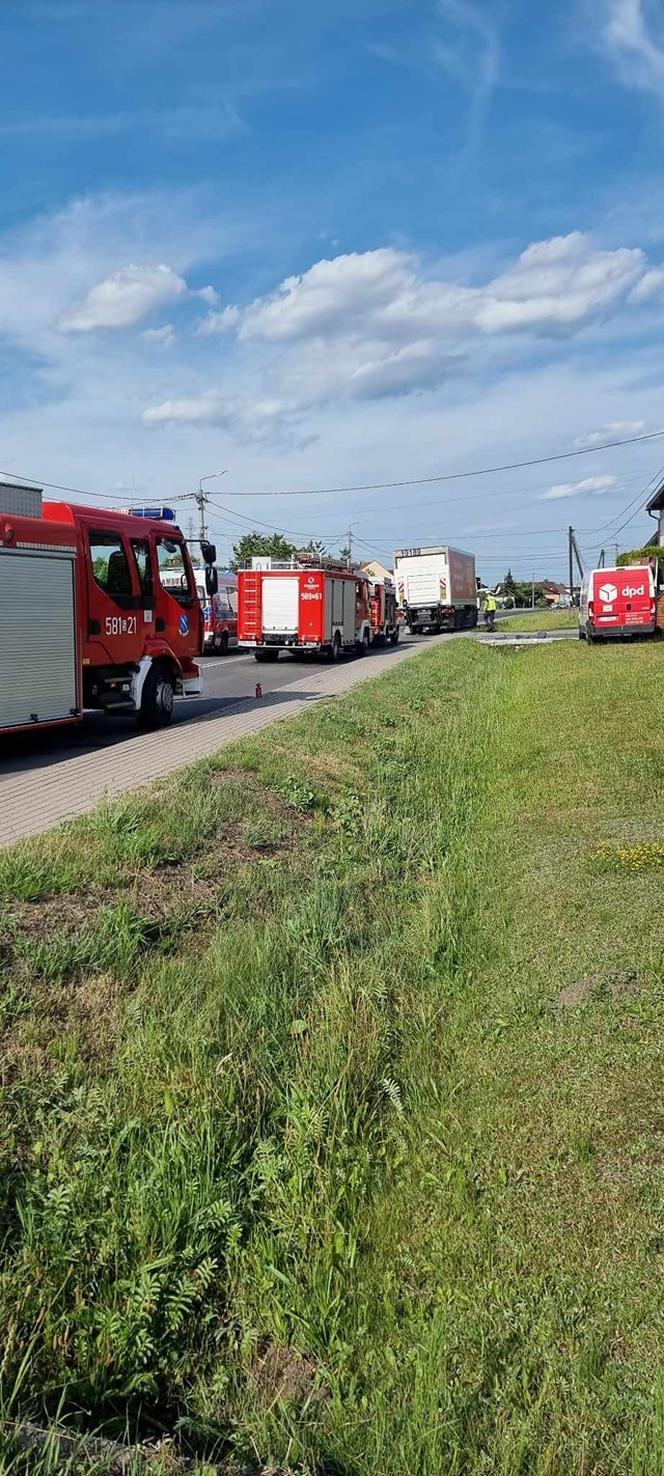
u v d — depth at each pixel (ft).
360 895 25.07
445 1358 9.89
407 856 28.96
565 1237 11.10
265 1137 14.28
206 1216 12.19
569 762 38.55
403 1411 9.53
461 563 167.84
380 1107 15.23
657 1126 12.66
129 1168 12.62
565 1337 9.80
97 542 40.63
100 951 18.30
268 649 92.99
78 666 38.86
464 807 34.55
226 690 65.98
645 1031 15.10
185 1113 13.91
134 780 32.27
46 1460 8.55
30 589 35.94
